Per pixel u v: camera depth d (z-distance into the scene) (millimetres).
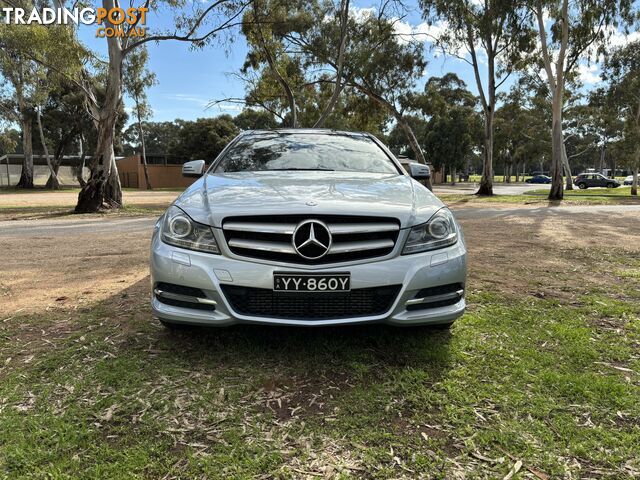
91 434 1931
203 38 13445
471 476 1715
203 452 1837
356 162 3775
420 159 21969
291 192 2736
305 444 1901
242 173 3424
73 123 39656
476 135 53562
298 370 2541
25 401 2193
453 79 41031
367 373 2508
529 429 2010
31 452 1805
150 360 2648
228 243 2518
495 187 45531
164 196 28438
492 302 3873
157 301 2678
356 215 2510
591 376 2488
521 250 6547
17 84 24016
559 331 3150
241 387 2354
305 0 17562
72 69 13406
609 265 5473
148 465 1746
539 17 19234
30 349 2809
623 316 3512
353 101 23703
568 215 12469
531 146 47938
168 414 2100
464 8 19312
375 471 1739
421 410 2158
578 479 1705
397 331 3074
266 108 23031
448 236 2707
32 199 22688
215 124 56656
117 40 13234
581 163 86625
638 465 1780
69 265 5422
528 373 2529
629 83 26984
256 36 18156
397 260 2551
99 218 12141
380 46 19078
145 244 7141
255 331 3043
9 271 5070
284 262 2480
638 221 10797
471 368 2584
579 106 38062
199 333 3029
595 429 2008
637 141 27828
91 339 2963
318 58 19000
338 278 2465
